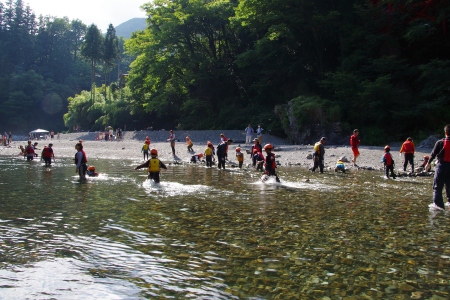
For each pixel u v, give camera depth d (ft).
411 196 31.96
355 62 110.83
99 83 406.62
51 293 11.93
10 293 11.87
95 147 119.96
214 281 13.03
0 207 26.43
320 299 11.64
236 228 20.54
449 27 103.60
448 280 13.26
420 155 65.77
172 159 76.89
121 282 12.89
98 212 24.75
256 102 151.12
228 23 158.30
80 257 15.49
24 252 16.08
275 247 17.06
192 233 19.40
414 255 16.01
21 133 318.86
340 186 38.19
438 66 95.66
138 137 148.56
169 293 12.01
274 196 31.71
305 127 102.99
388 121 99.71
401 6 106.83
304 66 142.31
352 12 123.13
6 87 328.08
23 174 49.67
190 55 164.45
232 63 164.25
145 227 20.67
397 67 103.35
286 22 128.67
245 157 73.92
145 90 183.11
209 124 159.94
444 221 22.48
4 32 384.06
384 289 12.44
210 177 46.26
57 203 28.09
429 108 90.58
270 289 12.38
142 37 175.32
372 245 17.46
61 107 344.08
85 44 266.77
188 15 151.74
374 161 62.39
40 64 394.11
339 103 104.47
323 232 19.77
